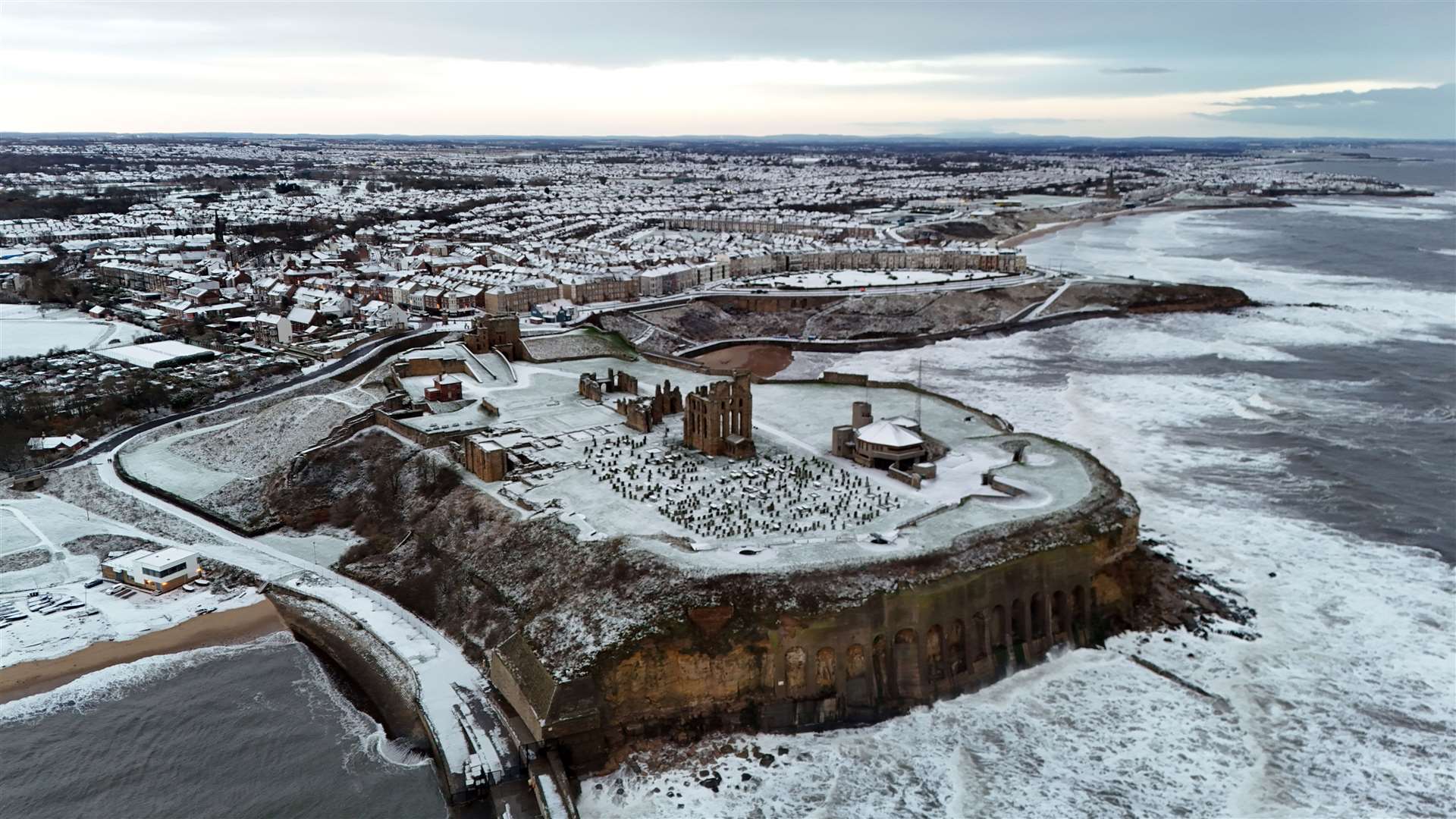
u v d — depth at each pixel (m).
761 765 87.12
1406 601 113.81
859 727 92.38
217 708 95.31
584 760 85.88
